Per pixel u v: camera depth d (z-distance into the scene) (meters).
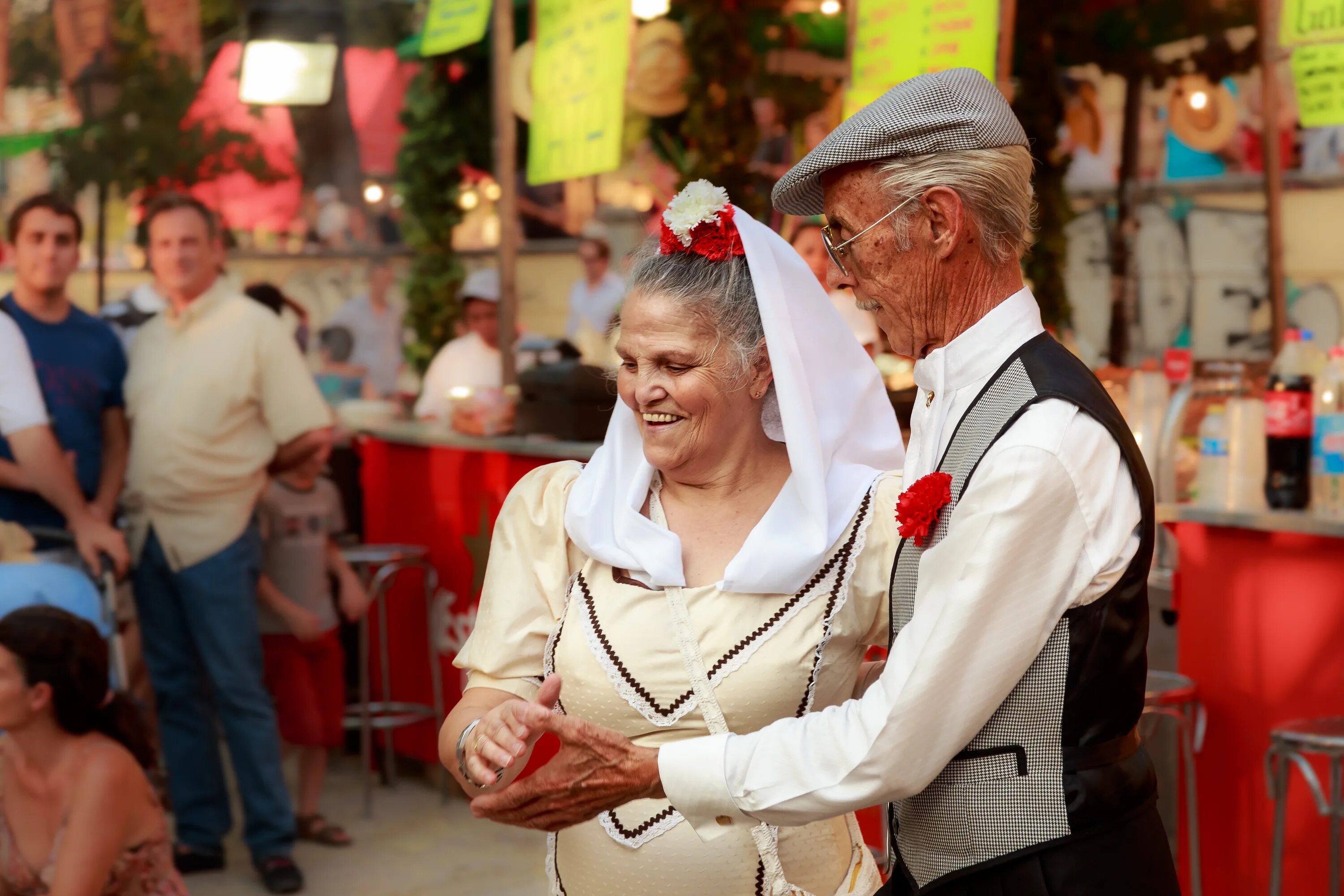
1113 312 5.50
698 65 4.84
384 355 6.68
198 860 3.75
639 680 1.53
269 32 6.19
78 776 2.38
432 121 5.76
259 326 3.64
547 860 1.68
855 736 1.27
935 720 1.25
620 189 7.36
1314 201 6.06
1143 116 6.23
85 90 5.38
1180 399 2.93
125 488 3.70
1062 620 1.28
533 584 1.64
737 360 1.51
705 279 1.49
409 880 3.67
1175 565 2.92
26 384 3.51
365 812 4.23
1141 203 6.35
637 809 1.55
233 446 3.58
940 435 1.38
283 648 3.95
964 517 1.27
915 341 1.39
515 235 4.89
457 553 4.32
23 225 3.58
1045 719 1.28
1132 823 1.29
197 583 3.58
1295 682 2.57
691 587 1.56
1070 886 1.26
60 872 2.32
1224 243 6.22
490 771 1.42
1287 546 2.58
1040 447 1.25
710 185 1.51
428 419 5.34
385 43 6.61
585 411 4.08
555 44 4.07
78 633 2.38
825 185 1.40
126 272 5.38
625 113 5.52
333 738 4.05
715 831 1.35
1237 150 6.22
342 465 4.86
